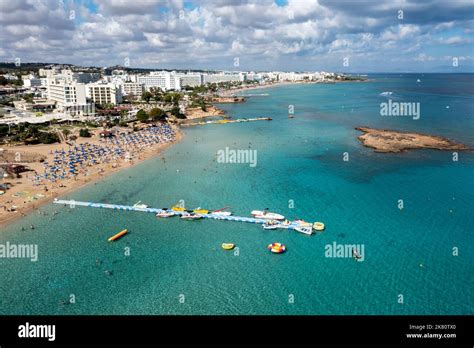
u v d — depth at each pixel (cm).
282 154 13575
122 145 14712
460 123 17812
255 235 7444
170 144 15588
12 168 10812
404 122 18775
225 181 10656
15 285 5816
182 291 5688
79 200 9200
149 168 11931
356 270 6150
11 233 7462
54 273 6128
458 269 6112
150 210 8625
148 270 6225
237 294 5606
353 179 10544
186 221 8112
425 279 5878
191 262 6469
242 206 8869
